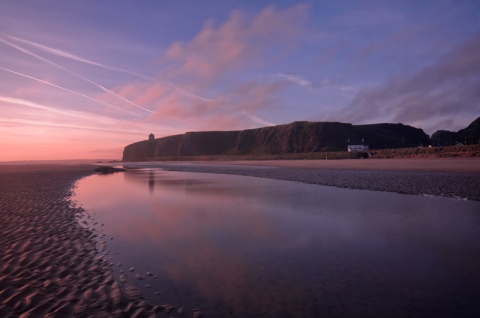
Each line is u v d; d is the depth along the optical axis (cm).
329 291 550
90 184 2820
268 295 537
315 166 5525
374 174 3144
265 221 1132
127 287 565
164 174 4597
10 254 738
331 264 686
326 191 1969
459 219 1089
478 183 2041
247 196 1814
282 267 673
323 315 466
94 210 1392
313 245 832
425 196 1631
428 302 502
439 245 801
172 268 670
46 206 1478
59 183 2844
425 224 1029
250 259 728
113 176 4131
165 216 1248
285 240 884
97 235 948
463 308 480
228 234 957
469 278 593
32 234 931
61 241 862
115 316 453
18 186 2497
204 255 759
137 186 2589
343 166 5084
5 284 555
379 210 1284
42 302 486
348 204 1447
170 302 508
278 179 3064
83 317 444
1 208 1400
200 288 566
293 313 473
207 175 4088
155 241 885
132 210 1391
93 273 631
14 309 459
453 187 1900
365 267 663
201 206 1482
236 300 517
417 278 599
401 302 503
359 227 1013
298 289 559
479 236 873
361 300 513
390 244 823
